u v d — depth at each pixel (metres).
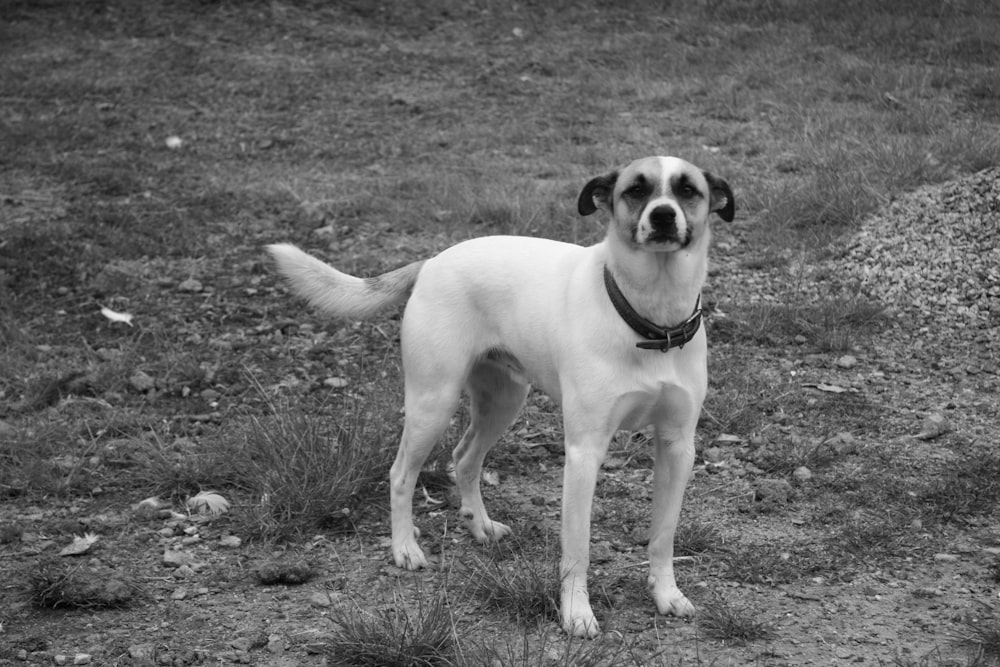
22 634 5.06
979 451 6.77
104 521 6.23
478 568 5.46
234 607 5.30
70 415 7.59
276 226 11.24
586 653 4.66
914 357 8.21
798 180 11.30
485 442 5.95
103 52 17.89
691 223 4.82
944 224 9.91
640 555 5.77
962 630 4.95
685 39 18.02
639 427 5.12
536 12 19.97
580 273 5.08
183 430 7.34
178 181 12.52
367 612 5.19
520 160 13.00
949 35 16.64
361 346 8.70
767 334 8.51
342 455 6.46
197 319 9.23
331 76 16.86
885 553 5.70
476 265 5.49
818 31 17.58
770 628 4.99
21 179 12.58
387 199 11.58
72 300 9.56
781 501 6.30
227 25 19.20
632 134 13.62
